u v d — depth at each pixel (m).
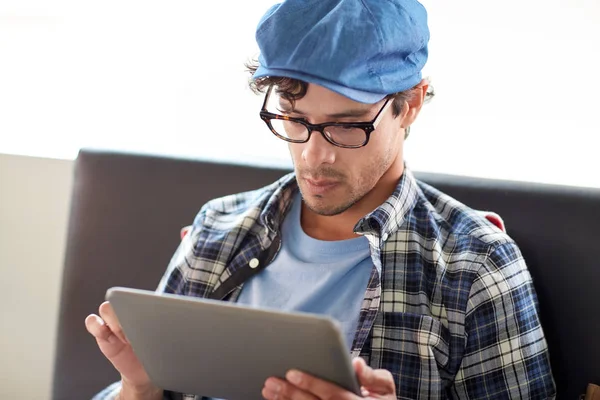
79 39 1.90
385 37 1.18
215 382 1.09
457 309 1.23
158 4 1.85
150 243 1.58
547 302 1.34
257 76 1.22
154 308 0.99
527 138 1.64
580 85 1.58
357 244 1.30
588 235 1.32
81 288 1.61
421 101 1.31
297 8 1.20
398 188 1.32
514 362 1.22
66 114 1.94
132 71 1.90
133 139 1.92
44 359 1.93
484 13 1.63
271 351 0.97
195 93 1.87
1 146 1.91
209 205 1.47
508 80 1.64
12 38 1.92
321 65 1.15
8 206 1.91
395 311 1.25
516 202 1.38
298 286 1.31
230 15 1.81
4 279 1.93
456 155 1.70
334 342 0.91
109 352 1.21
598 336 1.30
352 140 1.20
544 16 1.58
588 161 1.60
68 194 1.87
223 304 0.95
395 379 1.23
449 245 1.29
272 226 1.36
